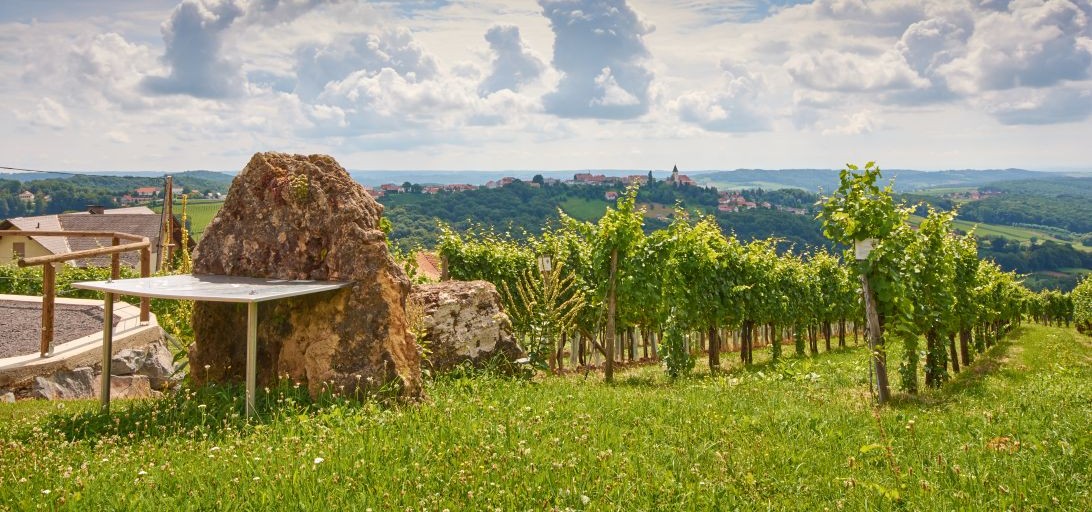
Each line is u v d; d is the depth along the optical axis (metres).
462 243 21.47
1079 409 9.65
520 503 4.87
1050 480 5.78
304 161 8.96
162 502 4.77
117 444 6.50
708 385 13.45
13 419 8.23
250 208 9.02
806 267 33.22
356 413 7.08
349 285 8.07
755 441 7.16
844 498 5.38
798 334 30.66
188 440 6.50
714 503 5.16
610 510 4.80
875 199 13.23
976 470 5.95
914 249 15.85
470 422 6.96
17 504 4.73
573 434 6.71
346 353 7.96
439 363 11.37
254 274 8.77
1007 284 35.84
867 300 13.34
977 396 12.69
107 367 8.06
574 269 21.02
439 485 5.14
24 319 13.95
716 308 22.08
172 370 13.35
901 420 8.78
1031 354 24.00
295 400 7.65
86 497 4.86
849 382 15.89
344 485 5.01
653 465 5.90
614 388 11.60
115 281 7.96
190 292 7.17
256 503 4.71
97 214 59.19
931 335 16.98
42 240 50.00
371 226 8.54
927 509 5.09
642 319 20.19
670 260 17.70
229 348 8.86
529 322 14.54
